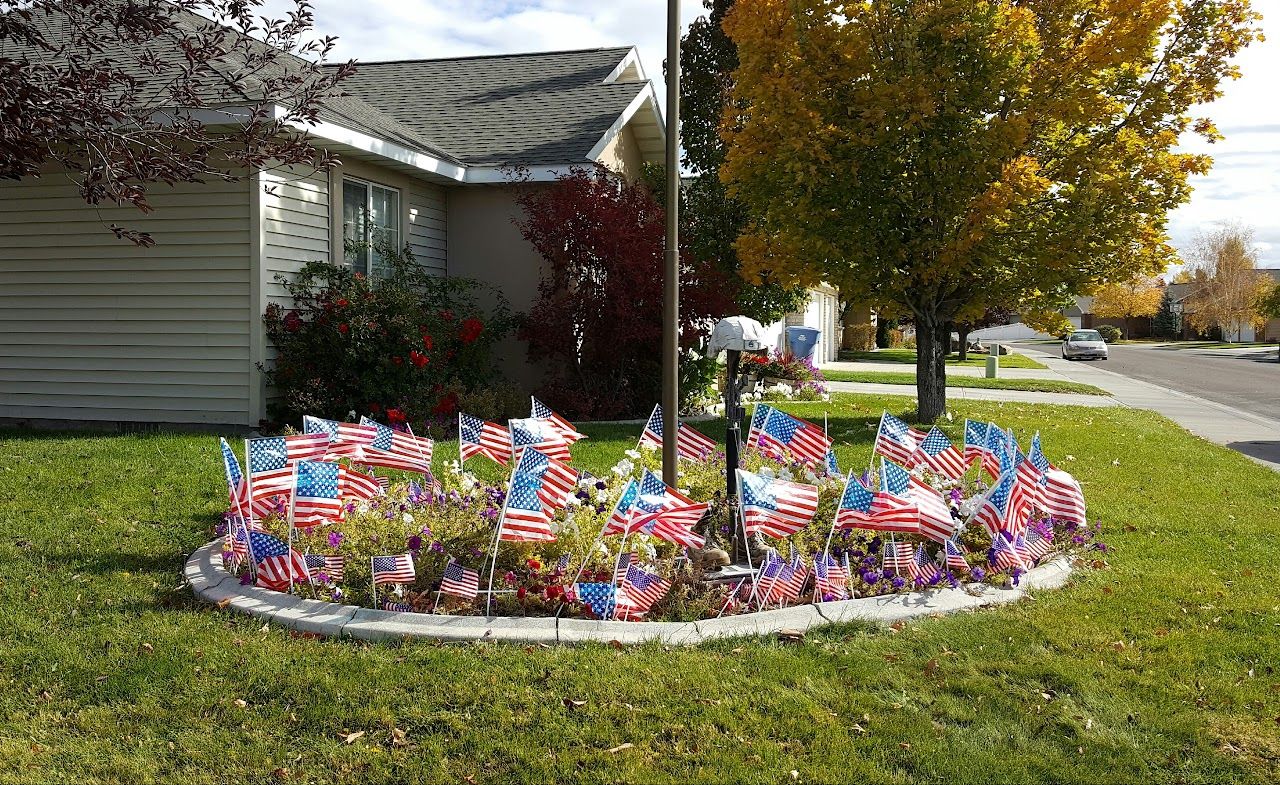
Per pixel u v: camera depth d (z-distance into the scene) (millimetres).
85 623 4734
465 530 5680
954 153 11898
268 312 10719
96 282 11234
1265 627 5000
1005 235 12508
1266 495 9023
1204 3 12156
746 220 18656
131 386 11203
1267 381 28531
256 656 4316
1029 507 6176
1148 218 12539
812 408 15750
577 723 3766
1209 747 3697
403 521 5664
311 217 11422
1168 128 12562
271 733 3699
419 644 4469
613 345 12812
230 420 10867
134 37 7012
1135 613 5164
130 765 3467
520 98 16094
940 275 12562
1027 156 12031
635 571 4910
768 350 19219
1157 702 4074
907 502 5406
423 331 11133
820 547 5965
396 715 3822
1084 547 6477
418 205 13547
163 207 10906
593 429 11789
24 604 4977
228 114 9781
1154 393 22719
